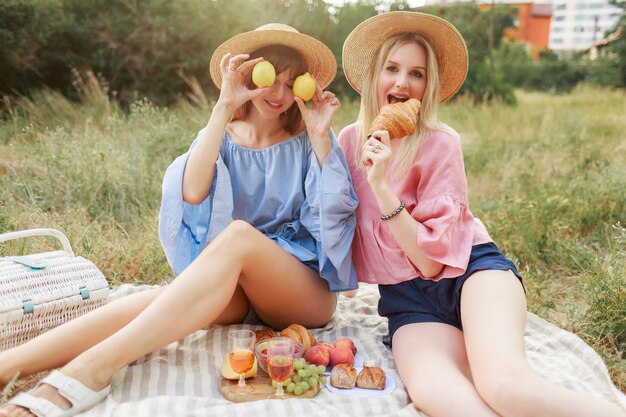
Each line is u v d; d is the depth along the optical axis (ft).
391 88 10.57
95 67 34.01
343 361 9.77
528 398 7.57
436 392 8.31
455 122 35.06
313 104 10.71
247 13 38.14
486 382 7.97
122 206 17.15
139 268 14.16
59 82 33.37
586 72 71.15
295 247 10.66
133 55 34.35
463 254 9.61
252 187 10.85
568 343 10.96
